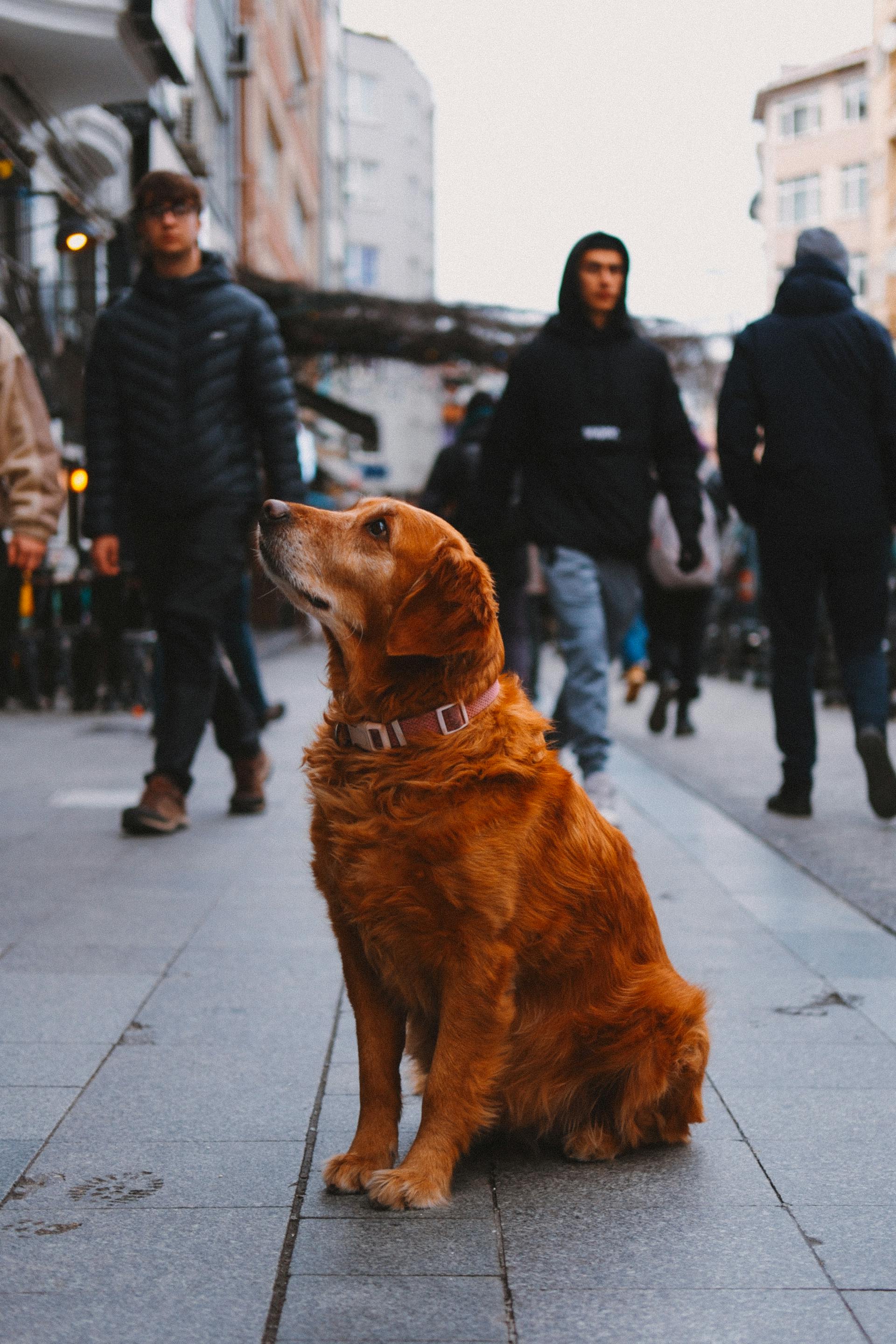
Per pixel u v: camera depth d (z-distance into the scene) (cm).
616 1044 269
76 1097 293
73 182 1089
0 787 747
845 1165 263
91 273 1348
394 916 258
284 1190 250
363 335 1811
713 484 970
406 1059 327
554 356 610
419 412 6519
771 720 1165
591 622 613
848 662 638
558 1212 245
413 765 258
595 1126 276
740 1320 203
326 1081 304
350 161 6406
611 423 608
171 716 608
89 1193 246
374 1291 212
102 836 600
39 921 446
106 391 612
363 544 274
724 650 1661
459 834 252
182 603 602
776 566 643
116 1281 213
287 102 2802
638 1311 206
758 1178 259
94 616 1149
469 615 261
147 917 452
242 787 666
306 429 2322
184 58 940
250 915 456
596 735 616
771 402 631
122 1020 344
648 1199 250
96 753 896
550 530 613
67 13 818
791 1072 313
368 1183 248
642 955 284
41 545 496
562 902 265
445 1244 231
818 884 514
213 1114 285
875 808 620
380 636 268
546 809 266
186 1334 197
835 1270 220
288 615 2956
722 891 502
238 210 2141
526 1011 269
